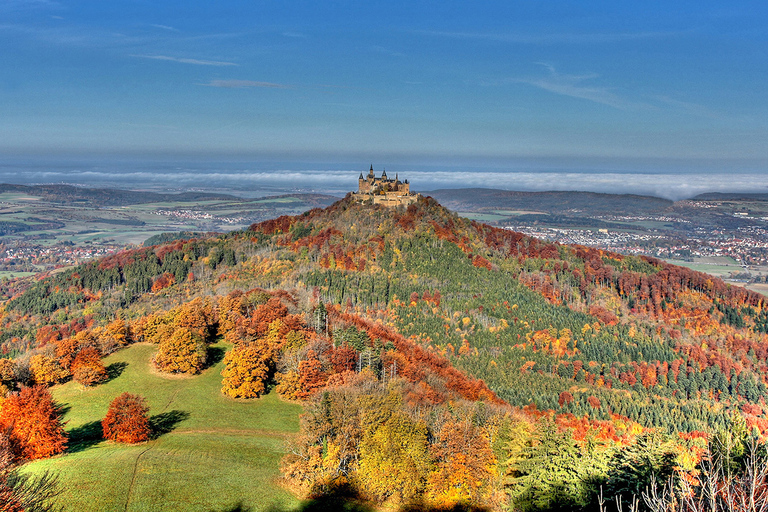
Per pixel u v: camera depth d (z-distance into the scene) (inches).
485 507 2834.6
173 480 2881.4
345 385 4055.1
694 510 1336.1
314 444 3110.2
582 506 2591.0
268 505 2743.6
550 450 2908.5
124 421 3513.8
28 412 3125.0
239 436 3710.6
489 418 3496.6
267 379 4731.8
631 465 2637.8
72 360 4803.2
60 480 2763.3
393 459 2918.3
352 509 2800.2
